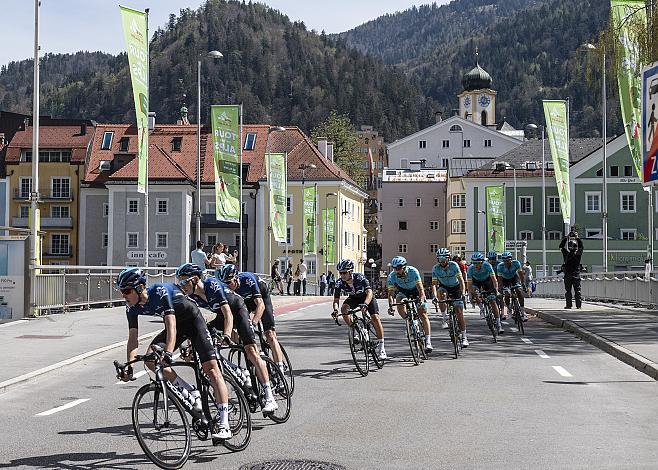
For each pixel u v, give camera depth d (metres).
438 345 19.28
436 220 114.12
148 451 7.63
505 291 22.23
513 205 82.19
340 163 121.62
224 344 9.95
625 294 32.56
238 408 8.59
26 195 87.94
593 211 77.88
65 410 10.90
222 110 37.56
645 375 14.20
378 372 14.45
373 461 7.95
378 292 84.19
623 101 26.67
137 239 78.62
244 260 80.38
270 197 49.25
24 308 23.44
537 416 10.36
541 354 17.41
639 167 26.92
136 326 8.24
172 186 78.50
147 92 28.19
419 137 125.25
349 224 90.06
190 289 9.41
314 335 21.41
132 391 12.58
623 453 8.31
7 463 7.88
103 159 85.12
